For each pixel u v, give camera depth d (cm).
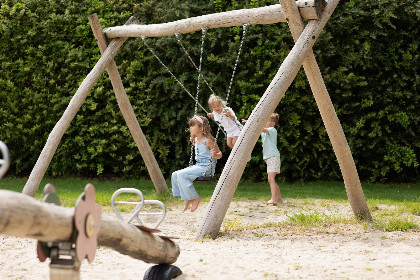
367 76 975
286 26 965
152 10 1006
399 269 418
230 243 536
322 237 564
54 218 241
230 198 572
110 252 496
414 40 967
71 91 1013
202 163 723
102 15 1023
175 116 1000
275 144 801
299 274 411
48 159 705
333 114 636
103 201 803
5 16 1011
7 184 970
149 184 995
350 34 965
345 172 657
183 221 702
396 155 973
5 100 1020
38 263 456
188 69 997
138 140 845
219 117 791
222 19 649
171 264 412
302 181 1009
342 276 403
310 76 614
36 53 1014
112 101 1006
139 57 1004
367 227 616
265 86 986
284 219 697
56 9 1033
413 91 972
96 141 1004
